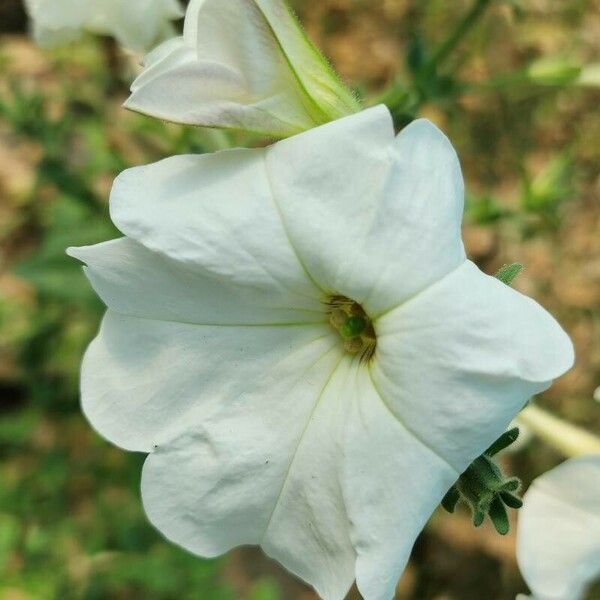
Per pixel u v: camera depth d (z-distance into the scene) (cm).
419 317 23
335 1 56
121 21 31
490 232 52
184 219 24
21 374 47
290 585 47
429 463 23
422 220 23
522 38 54
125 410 25
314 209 24
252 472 25
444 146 24
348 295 24
